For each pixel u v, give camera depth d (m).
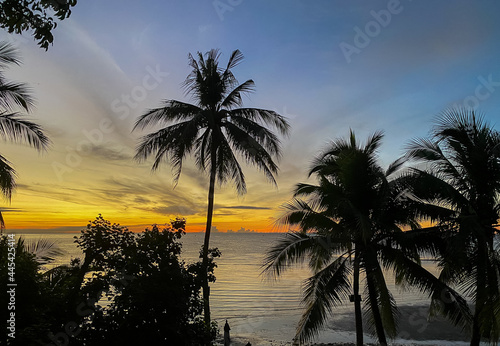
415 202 12.41
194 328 7.48
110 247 7.78
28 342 6.27
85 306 7.21
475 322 11.27
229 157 18.92
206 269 8.17
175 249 7.83
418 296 37.88
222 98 19.22
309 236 13.27
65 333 6.75
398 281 13.28
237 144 18.25
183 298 7.15
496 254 10.53
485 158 11.18
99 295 7.45
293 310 36.75
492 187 11.10
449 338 22.36
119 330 6.74
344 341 22.80
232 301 42.12
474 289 10.79
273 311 36.16
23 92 12.25
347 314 31.16
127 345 6.58
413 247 12.15
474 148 11.47
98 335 6.83
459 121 11.97
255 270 77.75
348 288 13.07
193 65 18.91
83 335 6.75
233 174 19.16
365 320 28.58
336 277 13.11
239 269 80.12
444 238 11.88
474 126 11.83
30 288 7.15
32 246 8.91
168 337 6.82
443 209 12.08
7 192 11.81
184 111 18.20
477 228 10.36
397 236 12.41
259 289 51.53
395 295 38.81
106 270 7.74
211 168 18.36
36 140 12.58
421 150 12.38
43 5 3.95
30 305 6.95
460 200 11.56
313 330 12.74
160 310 6.89
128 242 7.90
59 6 3.93
